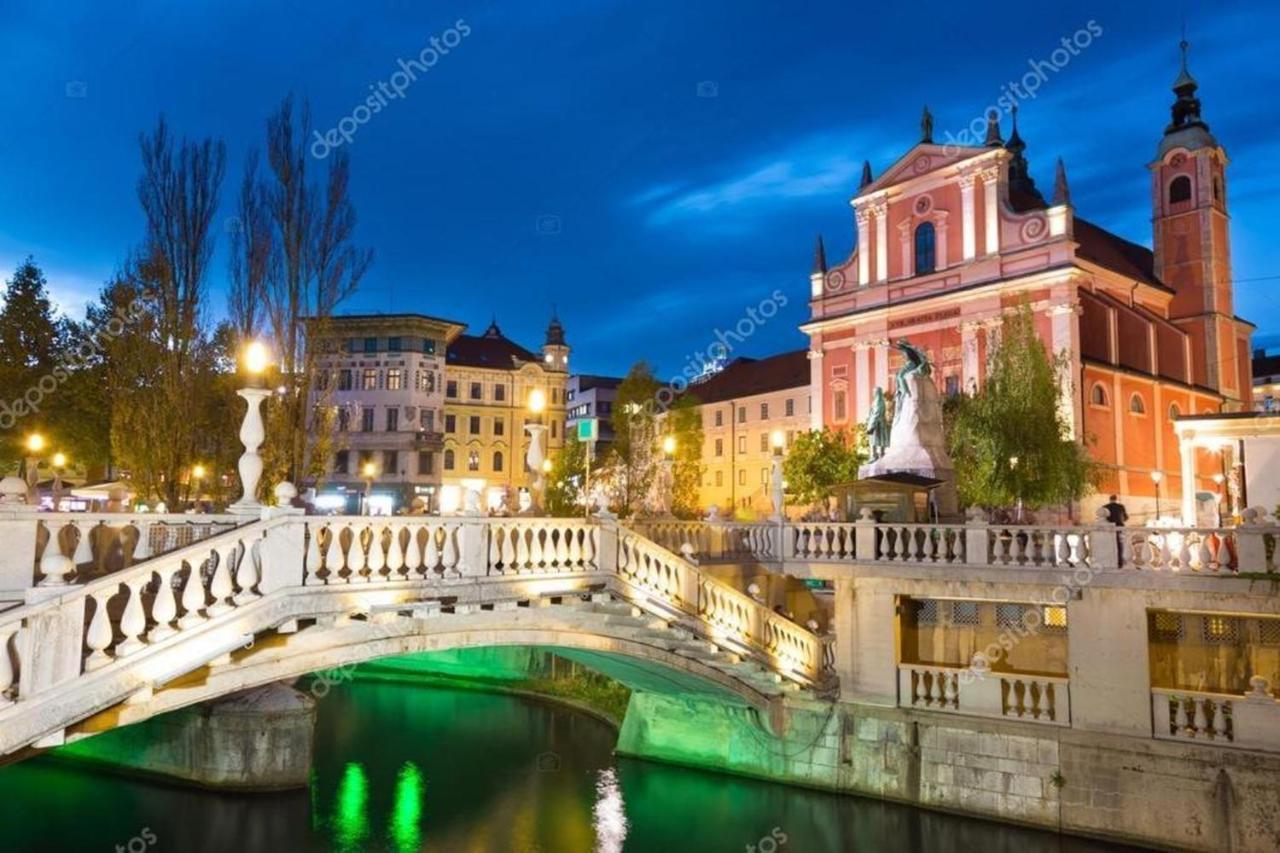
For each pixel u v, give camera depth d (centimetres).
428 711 3139
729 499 7731
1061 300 4672
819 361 5791
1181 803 1731
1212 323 5647
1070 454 3675
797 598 2497
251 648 1236
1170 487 5166
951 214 5231
